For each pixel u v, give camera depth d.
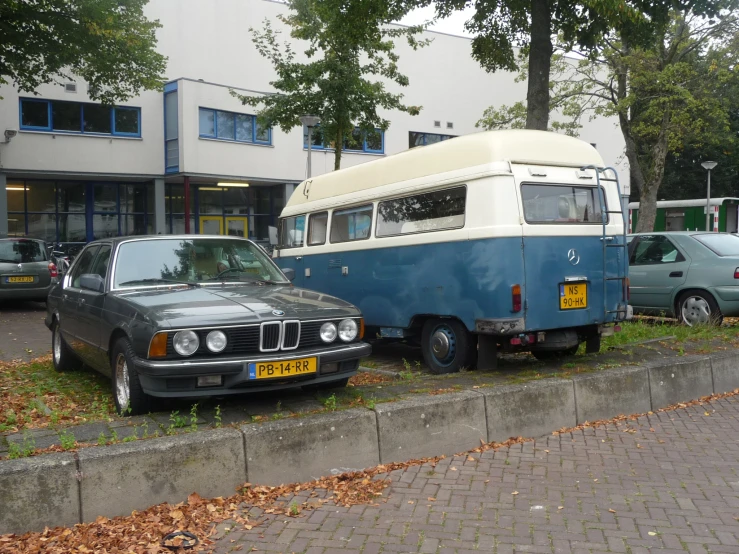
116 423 5.09
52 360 9.27
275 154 28.64
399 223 8.59
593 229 7.66
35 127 24.80
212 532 4.07
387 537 4.03
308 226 10.66
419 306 8.16
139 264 6.67
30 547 3.79
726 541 3.95
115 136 26.16
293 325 5.53
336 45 18.91
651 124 21.78
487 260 7.14
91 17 17.02
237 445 4.63
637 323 11.16
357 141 21.17
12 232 26.34
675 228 26.47
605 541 3.97
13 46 17.73
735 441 5.90
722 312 10.80
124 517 4.22
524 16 14.09
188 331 5.16
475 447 5.69
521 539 4.00
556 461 5.38
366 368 8.41
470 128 33.56
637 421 6.57
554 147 7.58
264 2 28.55
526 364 8.21
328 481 4.91
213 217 30.02
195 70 27.20
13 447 4.33
